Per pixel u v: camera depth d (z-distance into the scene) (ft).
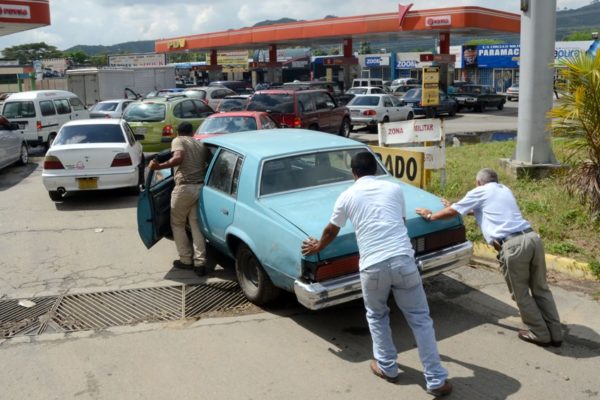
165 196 22.59
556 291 19.13
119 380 14.49
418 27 104.22
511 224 15.47
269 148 19.69
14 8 73.05
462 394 13.46
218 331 17.15
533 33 31.99
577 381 13.94
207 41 147.84
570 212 24.52
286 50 194.49
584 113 24.12
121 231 28.09
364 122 75.05
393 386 13.89
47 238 27.04
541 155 32.83
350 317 17.95
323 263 15.47
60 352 16.03
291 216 16.76
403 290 13.38
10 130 48.52
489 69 176.55
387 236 13.35
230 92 82.58
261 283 17.98
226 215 19.35
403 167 27.78
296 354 15.62
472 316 17.78
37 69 151.23
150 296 19.95
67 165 33.27
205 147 21.77
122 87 113.91
